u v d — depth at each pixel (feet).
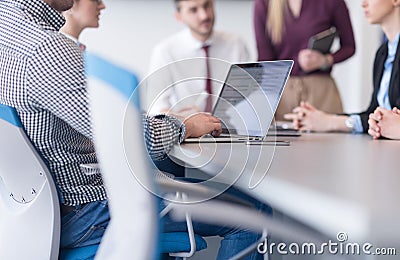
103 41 15.66
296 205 2.93
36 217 4.28
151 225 3.43
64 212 4.44
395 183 3.08
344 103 17.80
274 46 12.50
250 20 16.55
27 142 4.14
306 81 12.01
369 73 17.42
